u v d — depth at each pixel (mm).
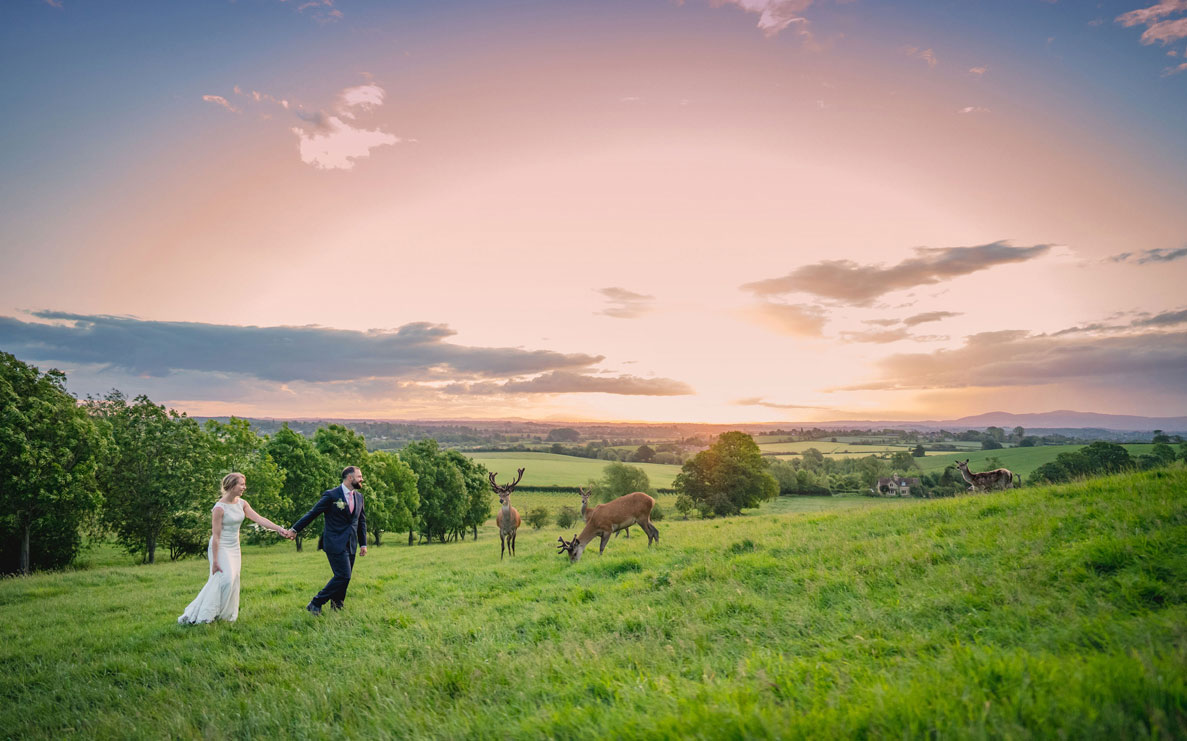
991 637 4555
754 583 7863
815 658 4590
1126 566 5656
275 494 35969
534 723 3652
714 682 4086
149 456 32188
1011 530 7887
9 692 6180
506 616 7941
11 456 23531
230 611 8719
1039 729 2605
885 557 7680
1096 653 3537
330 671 6117
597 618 7137
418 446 61406
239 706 5156
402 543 64250
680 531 17438
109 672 6730
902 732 2686
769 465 97188
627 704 3773
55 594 14852
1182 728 2441
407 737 3930
